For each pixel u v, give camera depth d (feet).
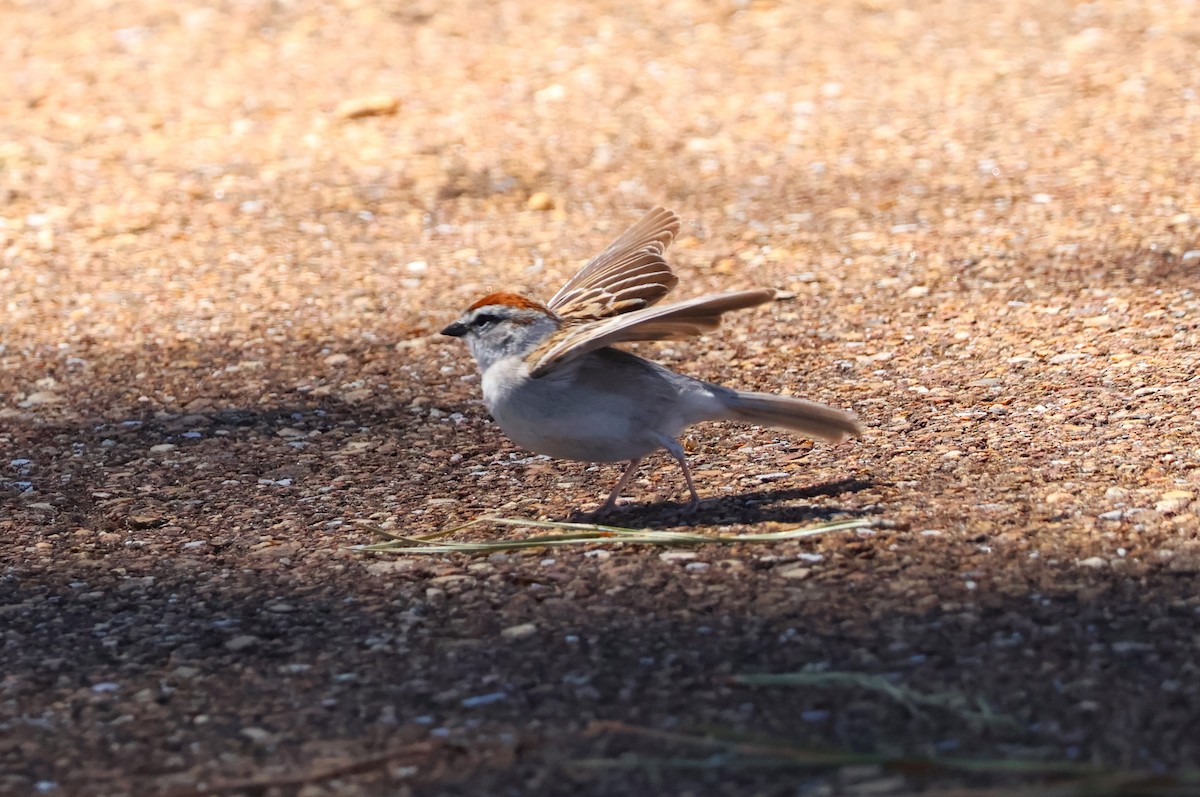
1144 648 21.31
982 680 20.77
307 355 41.81
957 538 25.89
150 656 23.77
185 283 48.70
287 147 63.16
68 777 20.02
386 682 22.31
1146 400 32.50
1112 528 25.73
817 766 18.92
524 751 19.89
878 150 58.49
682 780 18.90
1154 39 69.87
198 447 35.19
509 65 72.69
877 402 34.76
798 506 28.22
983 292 42.32
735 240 49.73
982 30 73.61
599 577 25.67
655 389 26.99
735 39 74.79
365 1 82.33
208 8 82.74
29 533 29.96
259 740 20.77
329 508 30.81
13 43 78.89
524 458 33.50
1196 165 52.49
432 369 40.24
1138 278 41.75
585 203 54.95
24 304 47.26
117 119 67.51
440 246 51.24
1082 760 18.52
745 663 21.90
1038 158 55.52
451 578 26.23
